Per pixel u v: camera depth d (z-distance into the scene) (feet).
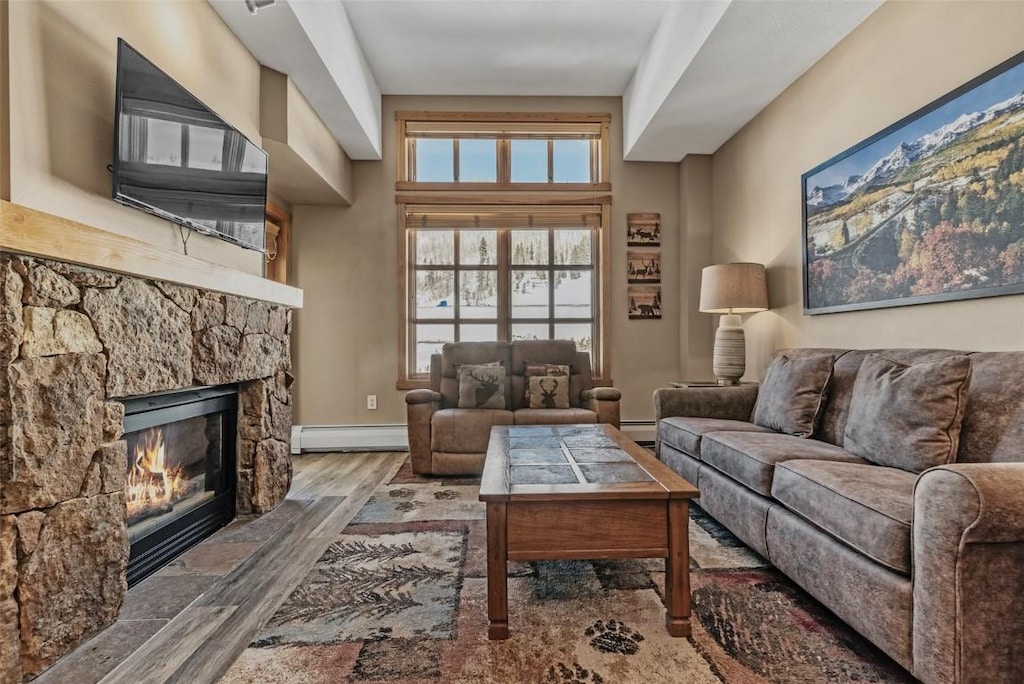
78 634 4.90
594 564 6.77
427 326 15.14
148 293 6.05
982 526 3.72
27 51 4.86
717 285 11.28
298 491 10.32
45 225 4.42
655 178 15.11
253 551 7.23
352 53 11.46
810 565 5.49
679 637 5.03
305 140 10.99
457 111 14.73
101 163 5.82
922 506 4.05
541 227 14.97
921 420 5.63
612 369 15.05
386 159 14.74
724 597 5.85
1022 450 5.04
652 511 5.16
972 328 6.57
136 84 5.96
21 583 4.37
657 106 11.70
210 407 7.95
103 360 5.30
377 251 14.76
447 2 10.66
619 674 4.45
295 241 14.60
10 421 4.27
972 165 6.48
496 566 5.04
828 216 9.34
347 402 14.73
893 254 7.80
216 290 7.32
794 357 8.87
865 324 8.52
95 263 5.00
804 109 10.18
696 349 14.58
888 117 8.02
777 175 11.19
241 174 8.36
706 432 8.48
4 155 4.64
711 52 9.43
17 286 4.32
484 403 12.24
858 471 5.57
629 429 14.97
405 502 9.53
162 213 6.44
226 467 8.55
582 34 11.85
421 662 4.63
